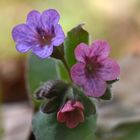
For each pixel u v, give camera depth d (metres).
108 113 0.29
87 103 0.22
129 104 0.30
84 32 0.23
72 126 0.21
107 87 0.22
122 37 0.42
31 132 0.26
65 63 0.23
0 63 0.40
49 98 0.22
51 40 0.21
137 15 0.44
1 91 0.39
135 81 0.32
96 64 0.21
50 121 0.23
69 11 0.43
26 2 0.44
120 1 0.46
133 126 0.28
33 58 0.26
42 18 0.21
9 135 0.32
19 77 0.39
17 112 0.34
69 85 0.23
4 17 0.43
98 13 0.43
